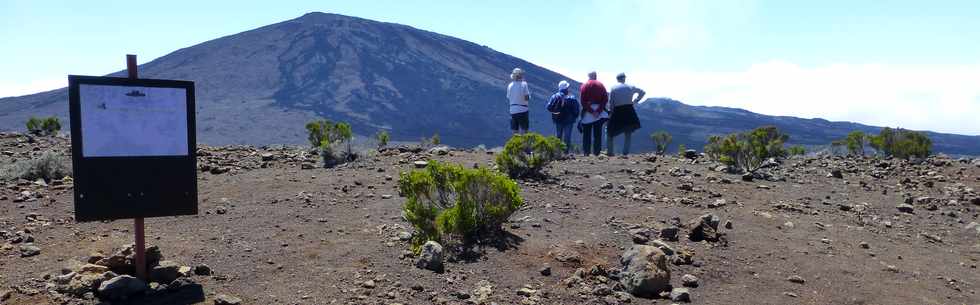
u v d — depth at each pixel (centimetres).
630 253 529
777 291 524
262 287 466
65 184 842
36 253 525
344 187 832
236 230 616
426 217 579
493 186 612
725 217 762
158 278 467
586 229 663
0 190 789
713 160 1245
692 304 481
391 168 1042
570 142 1373
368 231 625
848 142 1592
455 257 550
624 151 1370
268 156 1149
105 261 484
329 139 1243
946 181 1098
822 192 975
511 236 615
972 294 552
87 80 430
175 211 465
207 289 457
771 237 687
